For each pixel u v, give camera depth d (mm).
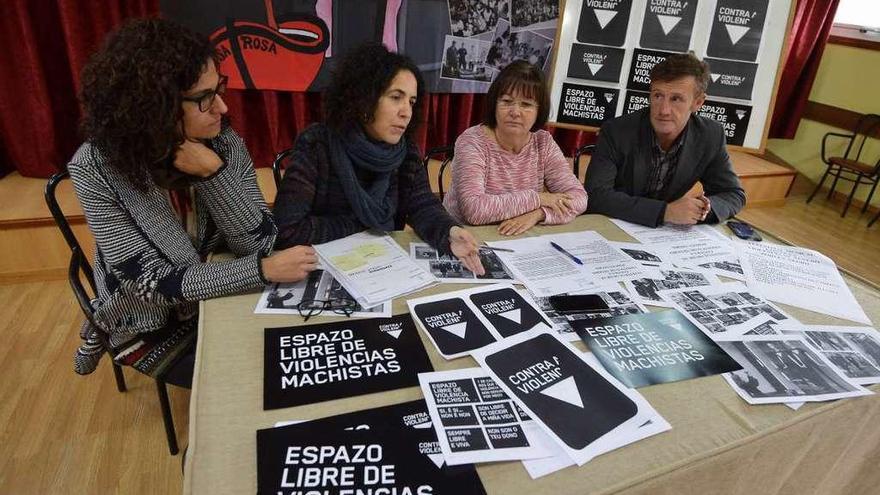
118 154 921
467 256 1189
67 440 1503
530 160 1649
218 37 2439
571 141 3488
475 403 752
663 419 752
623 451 692
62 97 2408
